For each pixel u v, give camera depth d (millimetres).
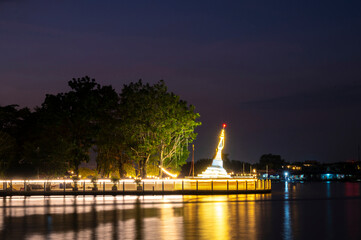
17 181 111000
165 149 131875
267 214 71750
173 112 124312
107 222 61125
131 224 59219
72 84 126938
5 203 88438
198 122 129125
